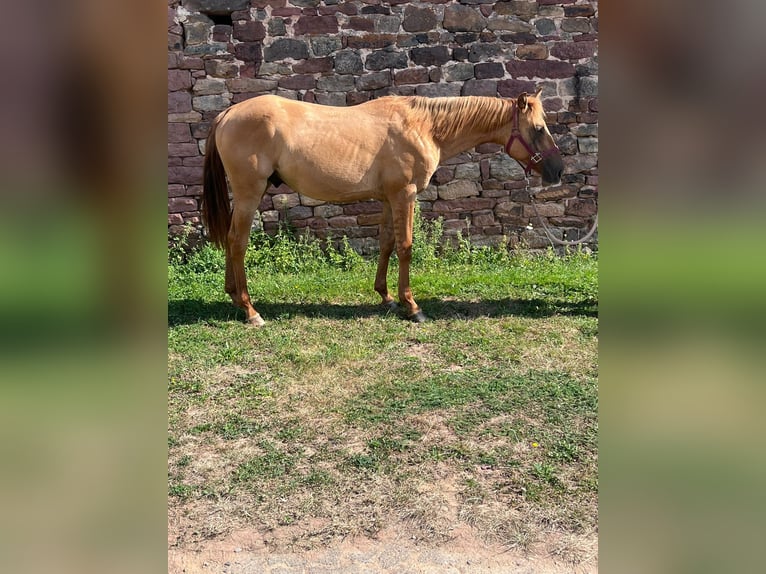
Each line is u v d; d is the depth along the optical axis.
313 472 2.39
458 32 5.50
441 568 1.89
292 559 1.93
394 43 5.47
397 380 3.21
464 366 3.42
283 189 5.63
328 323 4.12
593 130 5.73
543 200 5.83
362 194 4.12
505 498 2.23
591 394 3.02
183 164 5.48
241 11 5.33
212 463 2.47
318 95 5.50
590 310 4.39
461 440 2.62
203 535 2.04
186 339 3.80
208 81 5.39
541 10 5.52
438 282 5.05
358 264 5.61
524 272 5.38
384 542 2.01
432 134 4.07
